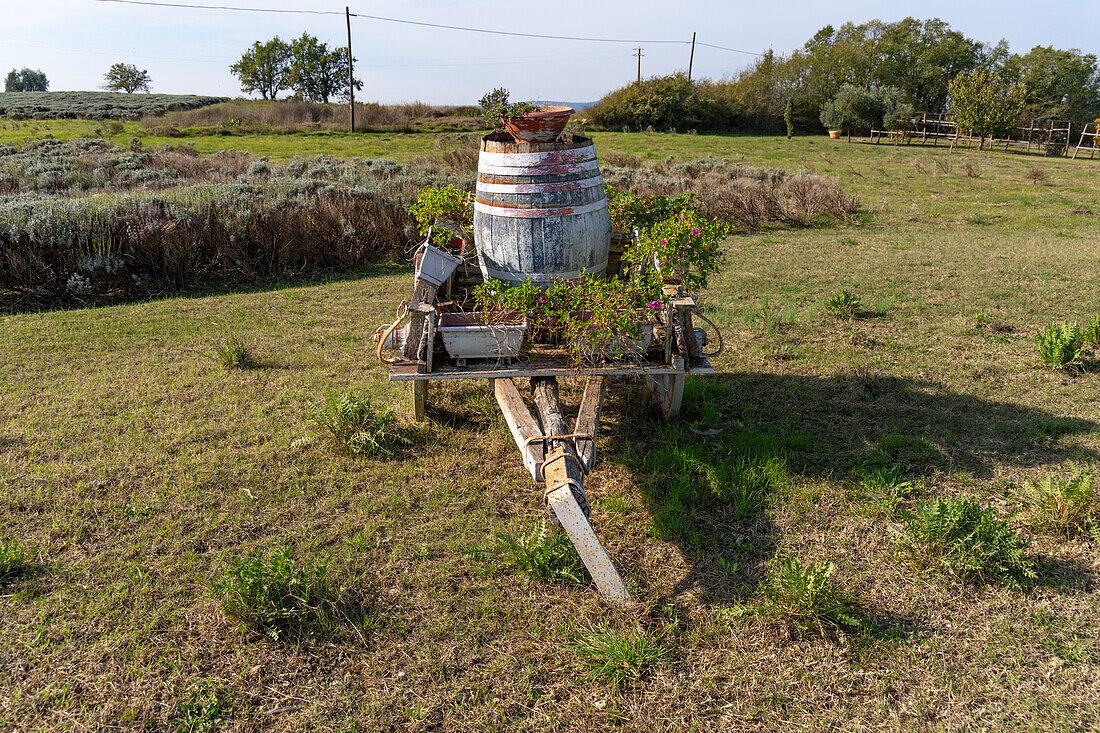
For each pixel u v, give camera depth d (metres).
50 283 9.35
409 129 41.69
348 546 4.02
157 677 3.13
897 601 3.62
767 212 15.95
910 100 66.12
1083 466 4.79
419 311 4.50
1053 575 3.79
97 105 60.88
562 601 3.62
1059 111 56.56
